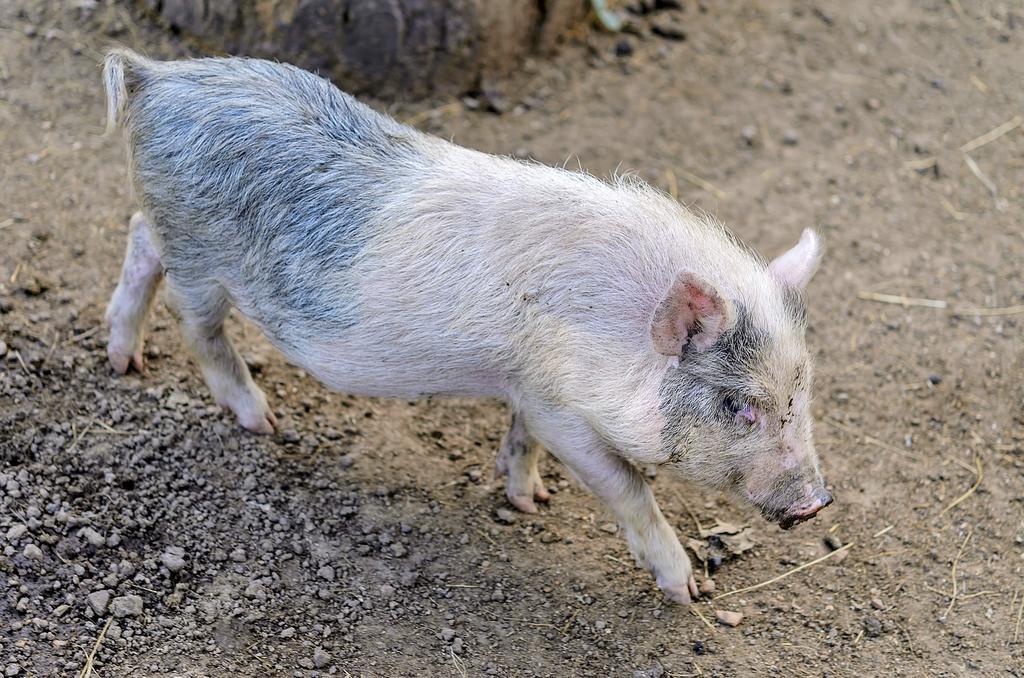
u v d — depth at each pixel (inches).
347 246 79.2
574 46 107.2
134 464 81.8
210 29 100.9
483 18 101.2
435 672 77.9
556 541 83.9
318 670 77.1
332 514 82.6
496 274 78.4
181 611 77.8
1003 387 91.4
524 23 104.1
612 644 80.0
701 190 99.3
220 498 81.9
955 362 92.5
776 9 111.9
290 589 79.4
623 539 84.6
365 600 79.7
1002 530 85.4
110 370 85.2
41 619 76.2
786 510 78.5
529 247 78.3
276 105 80.4
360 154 80.0
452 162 80.2
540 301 78.1
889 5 114.0
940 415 90.2
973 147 103.9
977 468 88.0
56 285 88.1
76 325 86.7
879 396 90.9
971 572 83.8
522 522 84.5
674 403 77.6
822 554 84.4
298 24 99.1
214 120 80.0
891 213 99.6
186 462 82.7
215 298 82.2
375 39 99.8
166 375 86.1
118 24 102.0
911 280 96.3
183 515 80.7
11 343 84.8
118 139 96.0
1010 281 96.6
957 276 96.7
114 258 90.2
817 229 98.2
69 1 102.3
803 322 79.1
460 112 101.8
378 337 79.4
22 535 78.0
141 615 77.3
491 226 78.7
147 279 83.9
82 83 98.6
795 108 105.0
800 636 81.1
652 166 100.3
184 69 81.0
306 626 78.4
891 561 84.1
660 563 80.8
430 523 83.4
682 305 76.2
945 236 98.7
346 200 79.4
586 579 82.4
